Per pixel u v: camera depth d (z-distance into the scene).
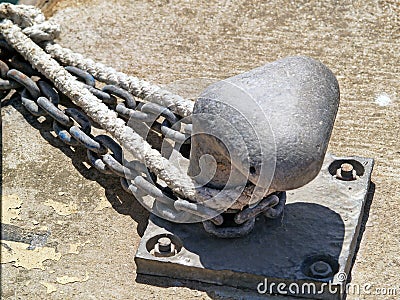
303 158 1.88
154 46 2.94
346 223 2.16
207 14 3.08
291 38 2.96
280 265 2.05
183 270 2.08
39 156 2.50
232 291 2.06
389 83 2.75
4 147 2.53
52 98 2.57
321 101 1.98
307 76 2.02
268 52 2.90
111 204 2.33
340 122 2.59
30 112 2.63
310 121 1.92
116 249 2.20
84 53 2.92
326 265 2.03
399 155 2.47
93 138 2.43
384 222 2.25
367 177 2.30
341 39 2.95
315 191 2.26
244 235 2.12
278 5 3.12
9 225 2.28
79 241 2.23
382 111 2.63
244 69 2.83
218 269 2.05
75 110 2.49
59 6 3.15
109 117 2.37
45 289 2.10
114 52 2.91
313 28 3.00
